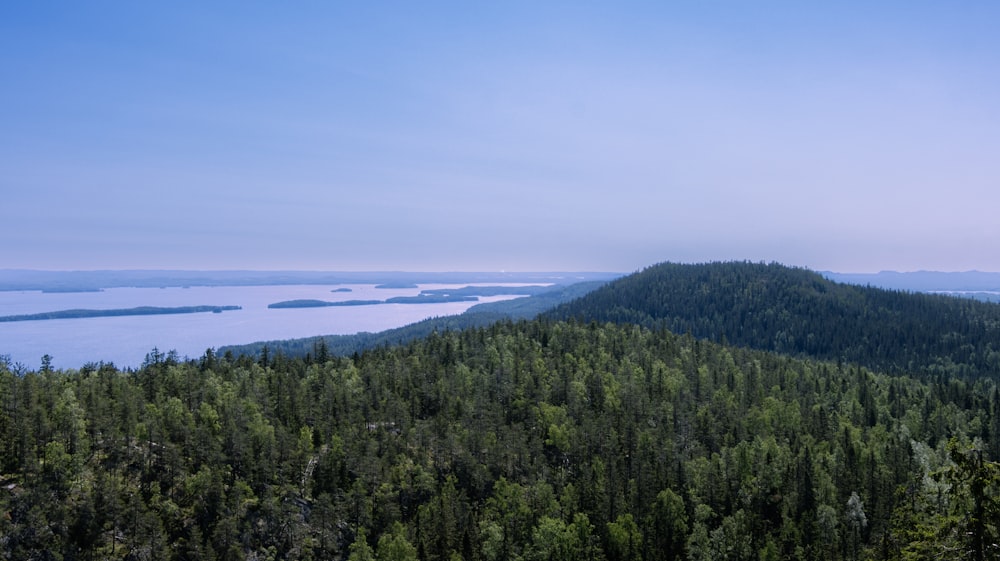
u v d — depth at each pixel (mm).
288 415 154625
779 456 141250
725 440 156250
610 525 116062
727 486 135500
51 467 109750
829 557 111562
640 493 129375
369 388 175625
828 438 164375
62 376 157500
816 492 130000
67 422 119875
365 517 120625
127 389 147000
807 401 196625
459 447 142375
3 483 106875
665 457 142750
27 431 114250
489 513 124875
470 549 115875
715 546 114188
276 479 126500
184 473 121125
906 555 36938
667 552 118250
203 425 133000
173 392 157625
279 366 189250
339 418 153875
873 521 119062
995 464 33062
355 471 131125
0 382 125750
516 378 190375
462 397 176250
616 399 177375
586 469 139000
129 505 108750
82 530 103188
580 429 156125
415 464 137500
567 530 113500
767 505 134750
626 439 153000
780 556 111312
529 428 163250
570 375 192500
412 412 167250
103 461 120188
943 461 145875
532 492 129500
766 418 169625
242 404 148375
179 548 108500
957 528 34281
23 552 96625
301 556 113438
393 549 107500
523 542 118375
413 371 189875
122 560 101500
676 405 177875
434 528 118438
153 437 127375
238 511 116188
